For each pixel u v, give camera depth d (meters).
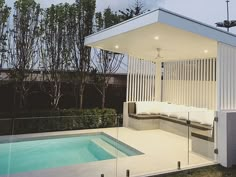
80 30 7.91
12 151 4.18
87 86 8.51
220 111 4.43
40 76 7.62
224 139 4.31
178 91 7.67
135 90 7.73
